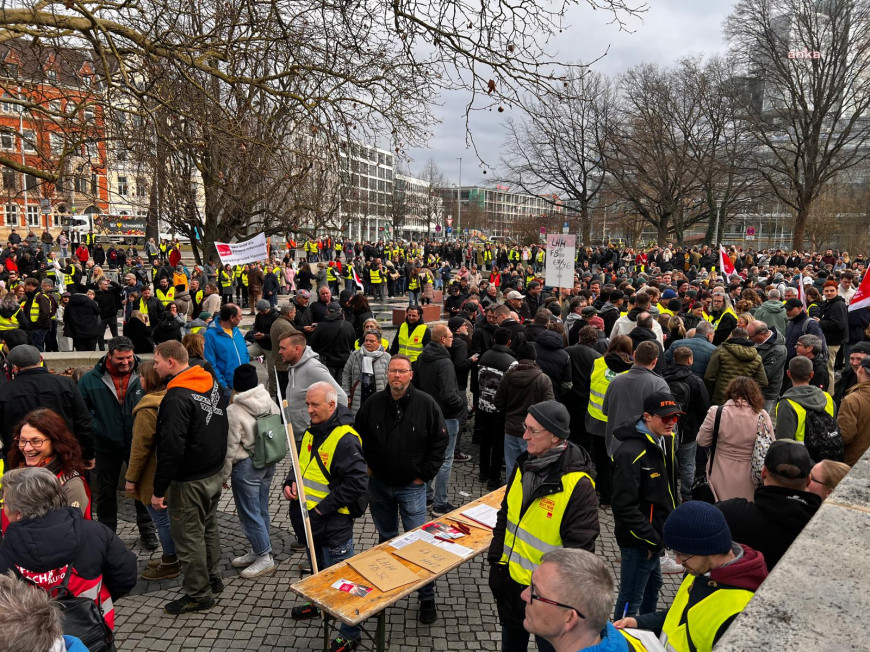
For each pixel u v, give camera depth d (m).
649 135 40.72
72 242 32.81
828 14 33.50
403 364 4.62
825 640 1.34
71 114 6.42
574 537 3.24
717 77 38.53
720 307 10.76
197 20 6.93
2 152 7.31
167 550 5.15
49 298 12.46
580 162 42.41
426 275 24.22
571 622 2.20
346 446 4.39
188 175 8.43
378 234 81.75
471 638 4.42
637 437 4.02
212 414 4.61
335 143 7.52
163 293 15.43
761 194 41.56
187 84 6.85
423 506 4.88
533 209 151.75
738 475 4.94
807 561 1.66
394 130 7.63
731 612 2.42
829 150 39.69
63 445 3.90
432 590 4.55
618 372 6.46
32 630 1.94
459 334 8.08
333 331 8.80
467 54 5.87
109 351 5.59
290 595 4.91
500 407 6.47
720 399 7.09
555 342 7.14
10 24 5.75
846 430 5.30
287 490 4.62
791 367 5.36
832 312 10.28
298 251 36.19
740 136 40.22
